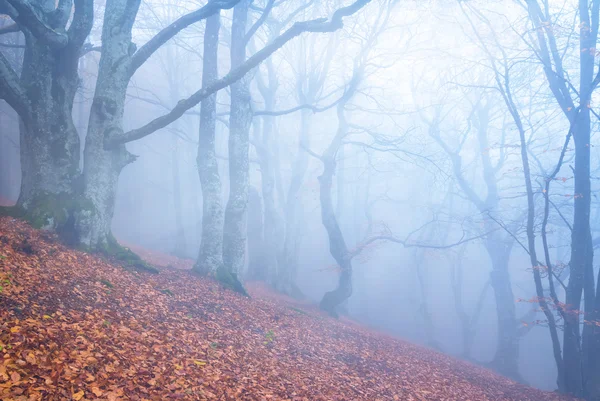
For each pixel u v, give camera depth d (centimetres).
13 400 435
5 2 1135
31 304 677
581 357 1441
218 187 1688
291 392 768
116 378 570
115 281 1039
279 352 1030
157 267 1497
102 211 1270
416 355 1644
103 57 1297
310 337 1324
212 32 1694
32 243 992
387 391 979
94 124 1271
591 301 1523
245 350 937
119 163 1337
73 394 493
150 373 624
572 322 1452
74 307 754
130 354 660
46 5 1335
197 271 1636
